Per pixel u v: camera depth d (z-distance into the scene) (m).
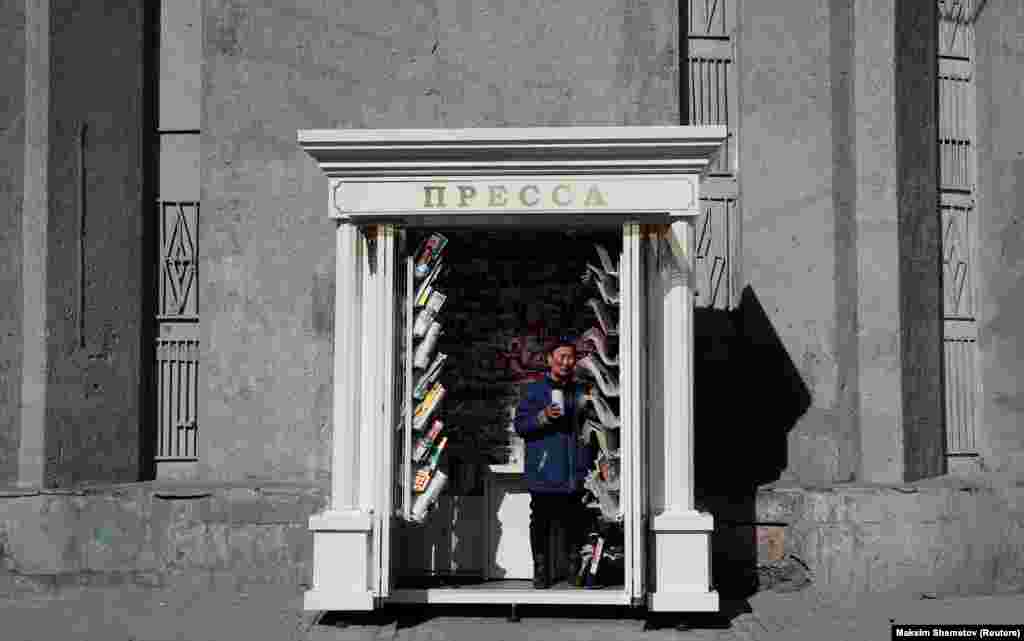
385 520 6.85
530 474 7.18
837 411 8.70
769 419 8.84
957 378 9.16
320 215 8.76
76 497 8.16
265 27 8.80
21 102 8.59
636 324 6.84
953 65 9.35
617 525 7.37
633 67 8.77
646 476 6.99
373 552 6.94
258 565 8.19
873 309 8.49
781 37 8.99
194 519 8.22
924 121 8.88
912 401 8.57
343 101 8.79
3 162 8.57
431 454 7.20
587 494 7.35
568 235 7.94
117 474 8.67
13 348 8.53
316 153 6.87
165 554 8.20
